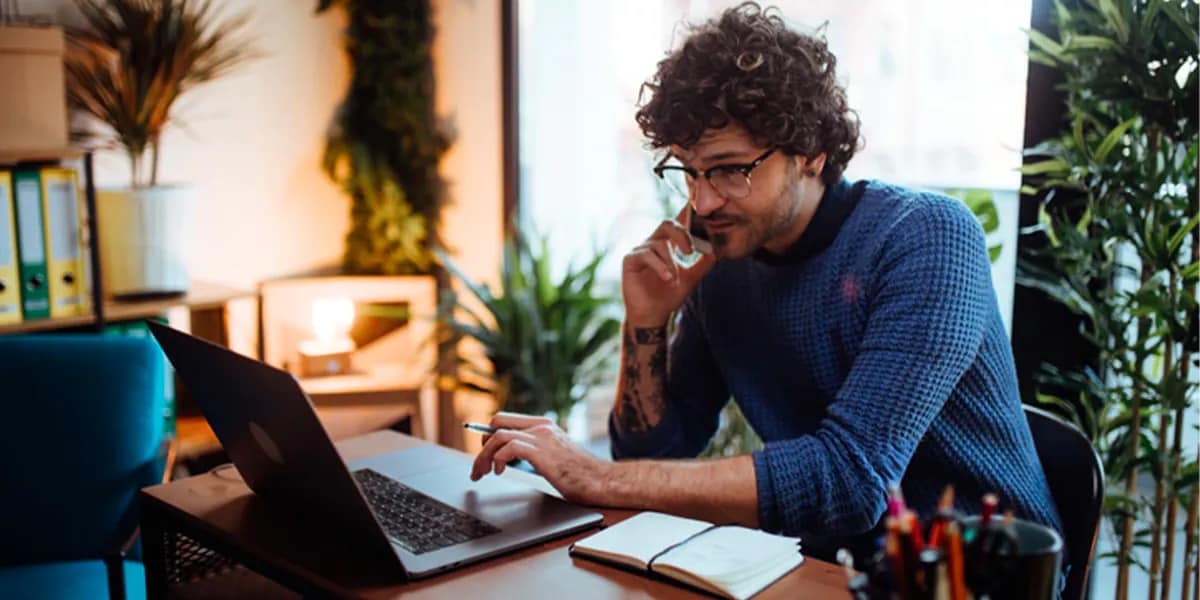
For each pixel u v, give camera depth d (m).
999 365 1.44
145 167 3.01
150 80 2.69
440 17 3.46
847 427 1.31
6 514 2.04
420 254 3.49
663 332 1.67
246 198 3.30
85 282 2.51
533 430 1.40
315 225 3.51
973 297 1.36
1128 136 1.78
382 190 3.47
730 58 1.35
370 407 3.25
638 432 1.69
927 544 0.77
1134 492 1.87
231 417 1.28
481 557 1.18
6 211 2.36
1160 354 1.75
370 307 3.38
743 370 1.64
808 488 1.29
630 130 3.09
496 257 3.43
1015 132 2.22
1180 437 1.75
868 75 2.48
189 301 2.71
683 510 1.32
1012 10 2.20
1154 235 1.65
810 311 1.51
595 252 3.09
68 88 2.71
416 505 1.35
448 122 3.50
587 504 1.35
